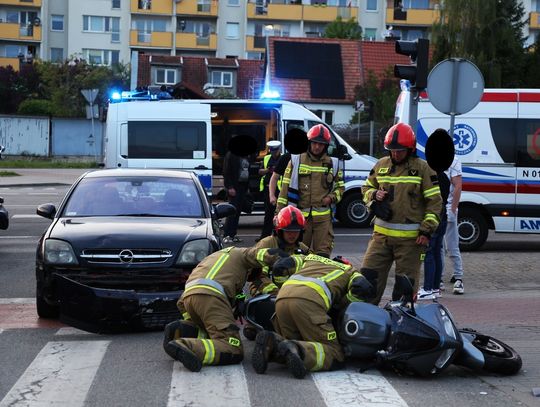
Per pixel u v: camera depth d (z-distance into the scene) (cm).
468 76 992
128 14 6856
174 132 1623
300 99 4750
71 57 6191
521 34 4512
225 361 639
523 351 718
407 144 755
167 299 748
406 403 559
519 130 1358
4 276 1095
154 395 571
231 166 1450
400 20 6762
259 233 1628
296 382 604
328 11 6800
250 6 6819
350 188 1694
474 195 1360
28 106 5741
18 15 6850
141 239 777
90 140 4662
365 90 4478
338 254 1333
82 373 628
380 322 623
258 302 700
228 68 5925
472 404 561
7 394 573
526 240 1566
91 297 737
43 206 902
